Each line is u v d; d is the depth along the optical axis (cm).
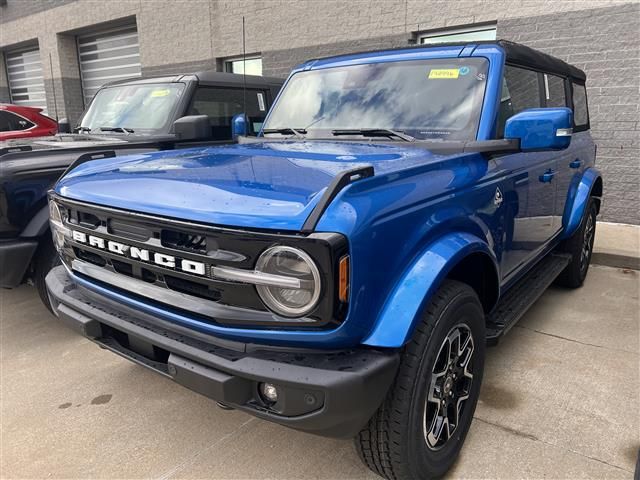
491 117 280
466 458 257
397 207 199
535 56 351
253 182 207
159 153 302
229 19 1029
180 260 197
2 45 1636
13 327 425
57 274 281
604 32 647
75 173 279
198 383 197
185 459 262
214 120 538
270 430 286
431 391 224
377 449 213
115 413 303
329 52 899
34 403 313
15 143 459
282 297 180
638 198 677
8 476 251
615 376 333
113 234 222
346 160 237
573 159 428
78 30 1396
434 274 205
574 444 267
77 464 259
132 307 226
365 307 185
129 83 579
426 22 782
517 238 315
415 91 307
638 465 229
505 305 329
